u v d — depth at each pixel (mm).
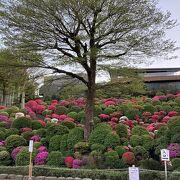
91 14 14008
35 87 15695
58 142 14789
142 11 14164
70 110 21578
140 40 14219
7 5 14414
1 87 20969
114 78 15719
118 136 14297
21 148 14641
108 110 20484
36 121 17781
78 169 12633
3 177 12820
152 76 31469
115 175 11609
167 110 20844
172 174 11086
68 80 16359
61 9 13492
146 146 14086
